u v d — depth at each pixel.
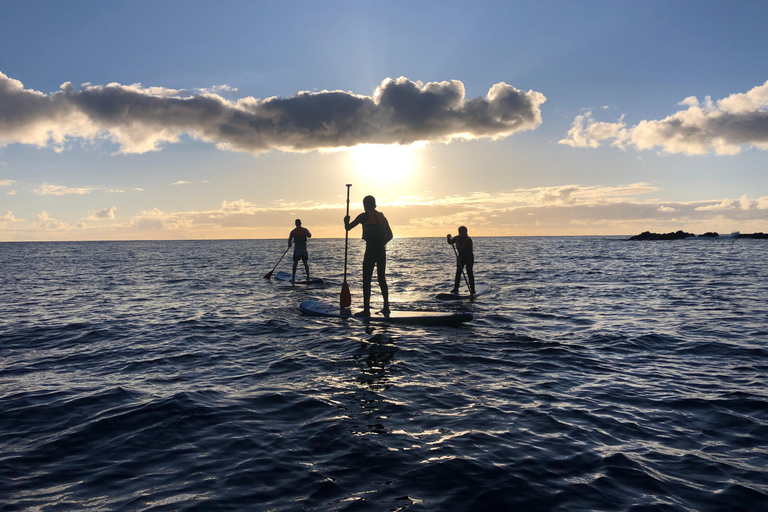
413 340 6.07
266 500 2.29
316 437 3.07
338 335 6.41
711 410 3.55
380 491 2.38
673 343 5.82
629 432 3.15
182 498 2.30
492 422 3.33
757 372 4.55
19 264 28.84
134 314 8.44
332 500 2.29
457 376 4.49
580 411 3.55
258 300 10.34
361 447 2.91
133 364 5.02
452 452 2.83
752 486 2.42
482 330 6.72
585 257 30.92
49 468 2.63
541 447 2.91
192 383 4.30
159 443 2.98
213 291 12.23
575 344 5.82
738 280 13.76
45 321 7.71
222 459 2.75
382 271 7.63
